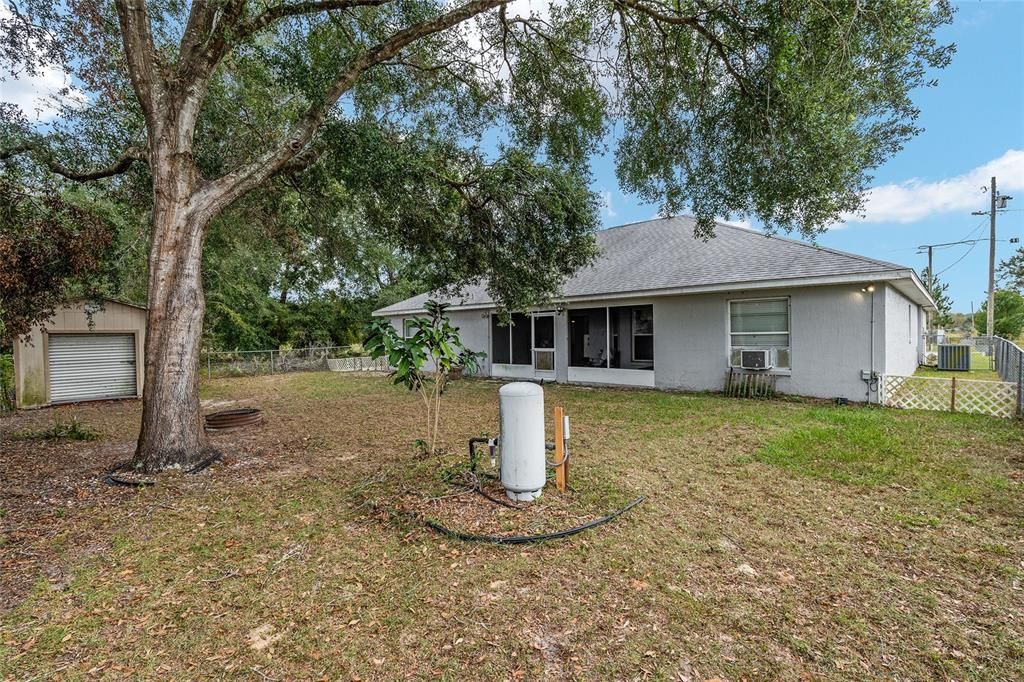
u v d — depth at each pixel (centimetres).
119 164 617
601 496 384
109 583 270
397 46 552
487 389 1185
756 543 305
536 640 214
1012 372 867
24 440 671
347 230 967
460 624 227
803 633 216
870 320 818
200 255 523
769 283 875
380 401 1027
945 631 216
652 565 278
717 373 1000
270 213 866
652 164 714
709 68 613
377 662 202
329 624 229
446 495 386
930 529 321
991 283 1839
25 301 612
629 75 667
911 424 637
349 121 639
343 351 2209
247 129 738
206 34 516
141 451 496
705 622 225
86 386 1106
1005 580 258
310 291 2317
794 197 595
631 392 1055
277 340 2327
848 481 420
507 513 350
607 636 216
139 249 1119
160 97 495
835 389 856
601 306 1207
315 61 632
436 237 797
